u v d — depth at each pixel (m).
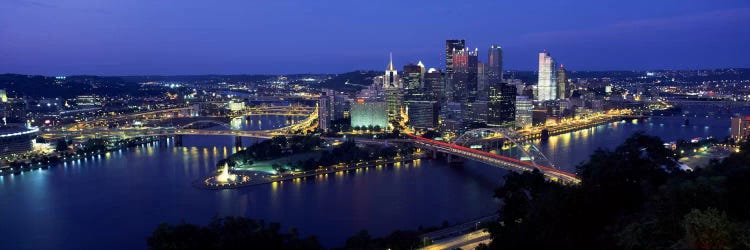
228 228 157.12
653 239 108.00
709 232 93.88
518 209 188.00
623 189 157.88
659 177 170.25
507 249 163.62
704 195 113.19
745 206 117.44
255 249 154.12
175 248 140.75
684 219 100.88
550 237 149.75
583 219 147.00
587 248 144.38
